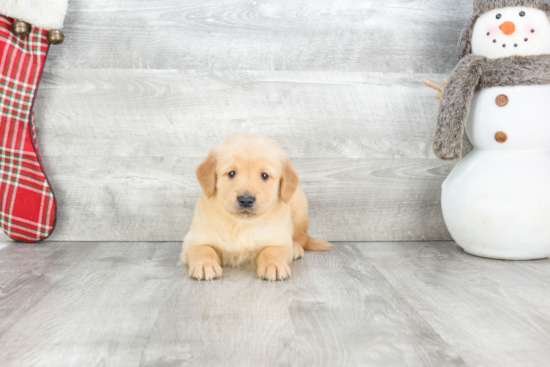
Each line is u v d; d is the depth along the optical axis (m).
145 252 1.93
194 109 2.10
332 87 2.13
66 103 2.07
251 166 1.66
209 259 1.59
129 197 2.11
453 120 1.81
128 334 1.10
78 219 2.12
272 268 1.55
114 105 2.08
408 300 1.35
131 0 2.04
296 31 2.11
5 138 1.94
